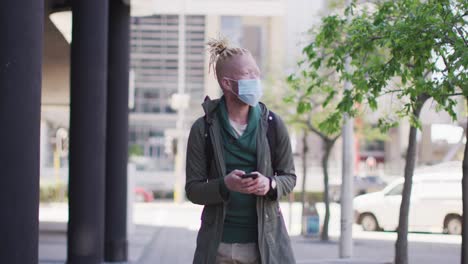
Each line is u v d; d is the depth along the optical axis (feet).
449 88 26.27
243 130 15.21
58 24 52.95
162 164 225.56
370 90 34.09
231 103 15.26
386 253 57.93
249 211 15.01
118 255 49.32
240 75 14.99
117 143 49.55
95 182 39.19
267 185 14.42
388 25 29.12
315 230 73.46
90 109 38.81
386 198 72.18
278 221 15.21
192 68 221.87
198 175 15.25
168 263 51.34
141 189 152.15
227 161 15.14
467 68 24.31
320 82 35.47
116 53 49.55
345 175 51.60
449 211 67.82
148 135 238.68
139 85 230.89
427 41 26.07
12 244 20.99
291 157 15.55
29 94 21.29
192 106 221.05
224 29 220.02
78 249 39.04
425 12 26.13
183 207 132.57
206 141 15.23
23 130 21.13
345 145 51.70
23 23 21.15
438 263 50.49
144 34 225.56
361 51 31.04
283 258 15.06
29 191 21.35
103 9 38.88
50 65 73.36
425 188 68.49
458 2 26.11
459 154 88.79
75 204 39.11
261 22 218.38
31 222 21.45
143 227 87.30
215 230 14.94
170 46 226.17
